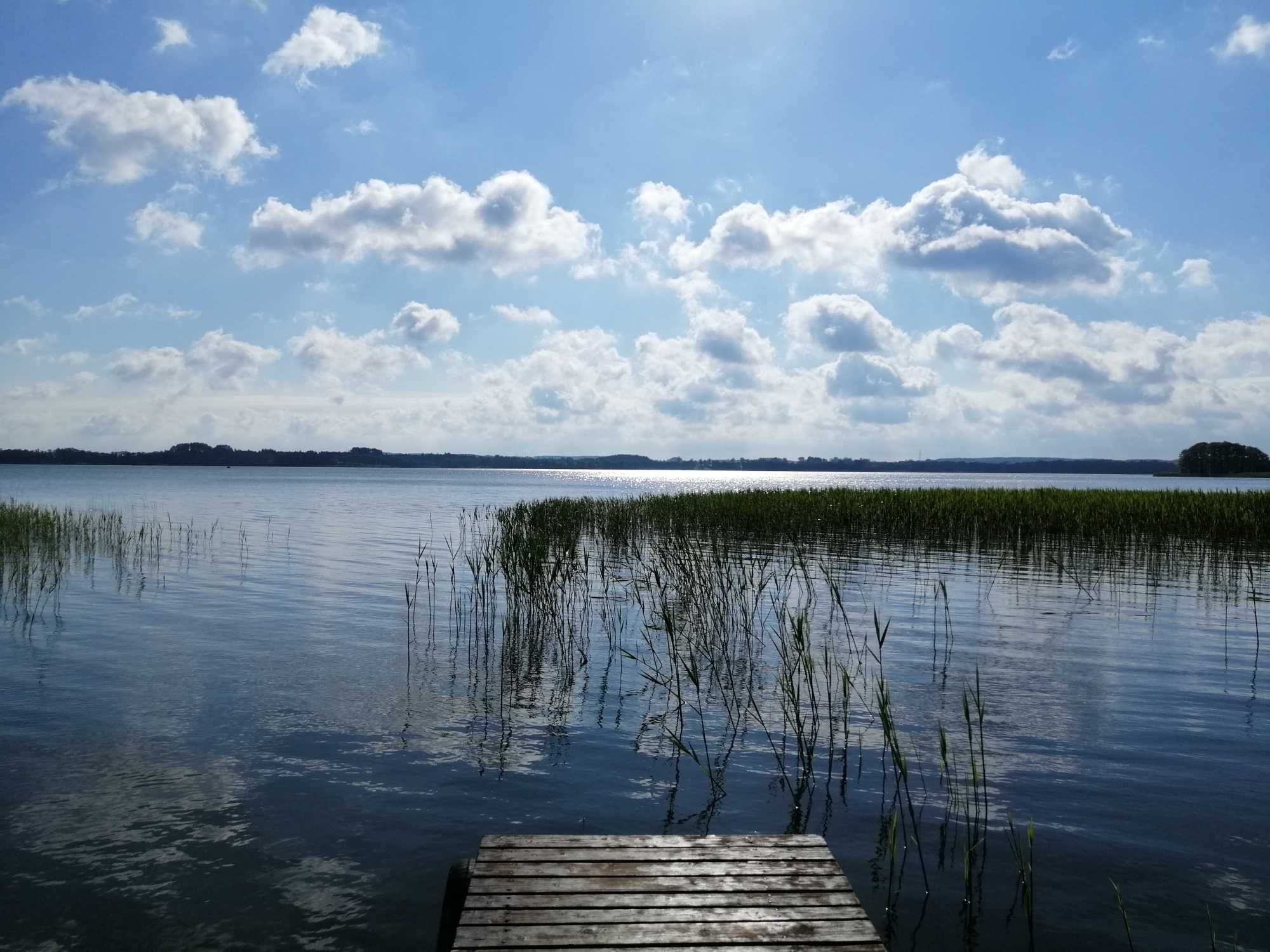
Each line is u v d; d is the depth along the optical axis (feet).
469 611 41.91
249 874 15.23
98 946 13.00
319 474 587.27
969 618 39.65
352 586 50.08
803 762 21.09
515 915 11.93
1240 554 62.95
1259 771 20.38
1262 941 13.15
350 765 20.54
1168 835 16.89
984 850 16.25
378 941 13.26
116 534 76.48
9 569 54.39
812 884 13.06
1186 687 27.89
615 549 65.16
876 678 29.09
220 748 21.71
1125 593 46.75
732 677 29.40
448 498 190.08
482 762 20.92
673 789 19.29
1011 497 81.41
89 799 18.37
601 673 29.89
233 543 75.51
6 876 15.02
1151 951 12.93
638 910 12.17
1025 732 23.31
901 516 75.92
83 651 32.58
